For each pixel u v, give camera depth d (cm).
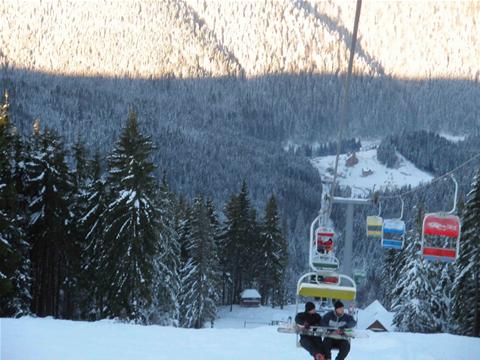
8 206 5475
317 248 1995
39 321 2927
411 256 7544
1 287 5025
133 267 5616
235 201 12019
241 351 2264
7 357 1845
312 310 1742
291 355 2195
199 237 9350
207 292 9325
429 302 7294
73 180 6294
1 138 5547
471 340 2797
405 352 2389
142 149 5825
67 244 6178
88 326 2797
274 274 12375
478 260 5672
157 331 2738
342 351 1702
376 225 4431
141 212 5672
